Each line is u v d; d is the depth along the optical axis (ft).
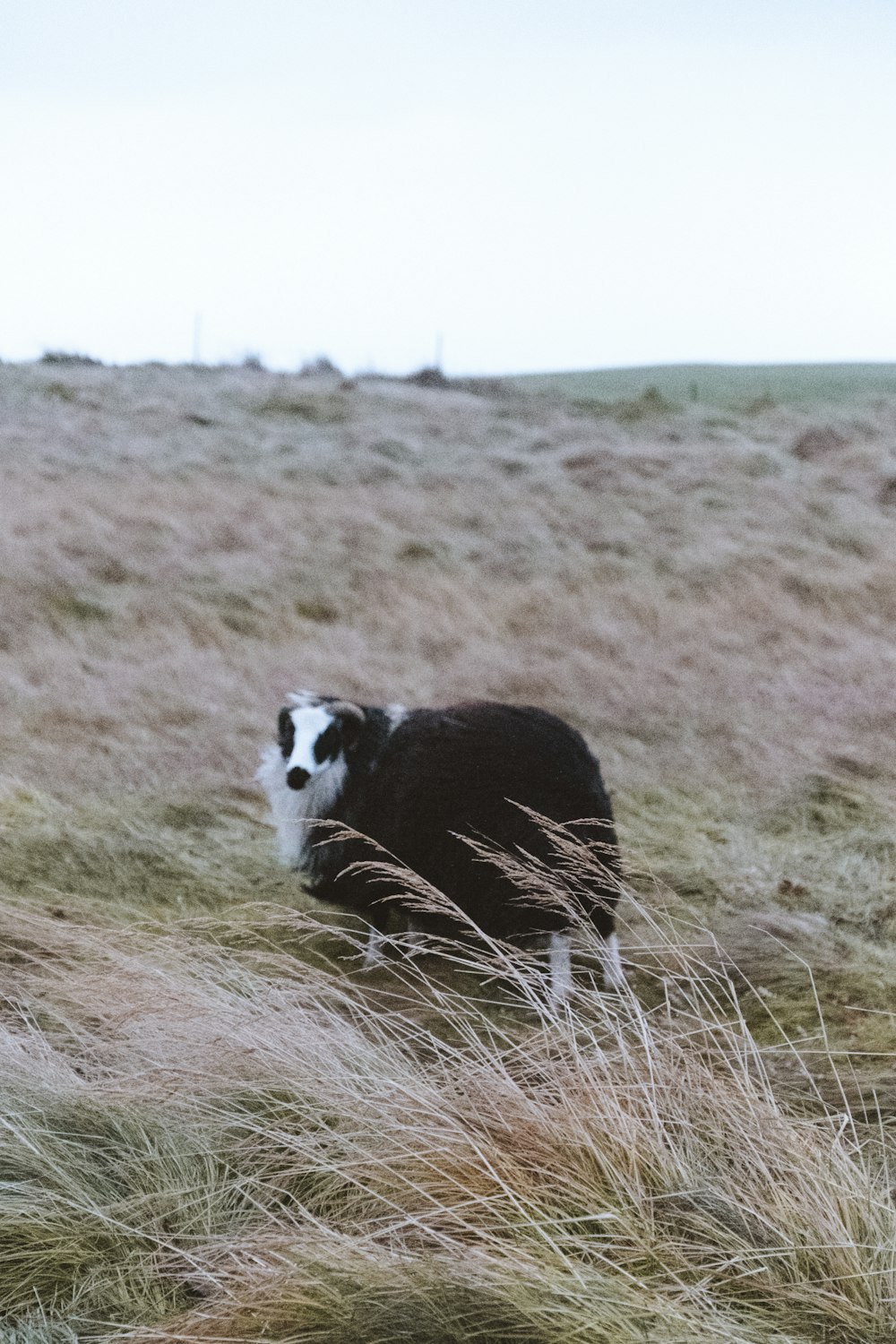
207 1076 11.76
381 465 72.74
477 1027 15.34
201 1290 9.93
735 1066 13.80
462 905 17.08
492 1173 10.00
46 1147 10.85
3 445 72.59
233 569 49.06
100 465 69.87
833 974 16.84
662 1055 12.27
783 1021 15.66
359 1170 10.64
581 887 15.97
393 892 17.78
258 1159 11.13
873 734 29.07
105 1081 11.89
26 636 39.34
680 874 21.16
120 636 40.22
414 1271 9.14
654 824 24.26
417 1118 10.98
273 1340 8.71
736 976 16.96
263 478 68.59
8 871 20.65
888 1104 13.20
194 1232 10.37
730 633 39.58
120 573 47.78
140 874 21.21
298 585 46.98
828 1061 14.32
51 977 15.43
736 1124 10.89
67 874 20.86
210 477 68.49
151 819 24.07
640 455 74.49
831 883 20.75
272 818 20.61
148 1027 12.62
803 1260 9.61
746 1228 10.00
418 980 17.33
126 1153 11.01
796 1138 10.71
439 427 88.79
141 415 86.12
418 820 17.07
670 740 29.27
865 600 44.24
